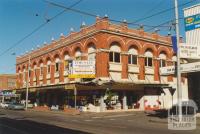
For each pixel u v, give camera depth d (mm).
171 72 28266
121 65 40750
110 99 39406
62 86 41500
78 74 38781
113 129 18688
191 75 30906
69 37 44875
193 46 25609
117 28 40406
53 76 49281
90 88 39469
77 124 22484
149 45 44469
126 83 40094
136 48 42844
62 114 36688
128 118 29000
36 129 18875
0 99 73375
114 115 33531
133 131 17500
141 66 43031
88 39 40719
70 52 44406
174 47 23969
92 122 24547
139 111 39406
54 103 49562
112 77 39594
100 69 38562
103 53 38719
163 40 46531
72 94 43438
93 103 39469
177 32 24078
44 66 52531
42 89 47906
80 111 39250
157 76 45094
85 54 41062
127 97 41688
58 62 48000
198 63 25516
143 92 42938
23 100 62031
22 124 22438
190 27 29094
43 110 46438
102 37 38781
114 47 40312
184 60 28688
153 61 44969
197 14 28594
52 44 49812
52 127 20141
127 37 41562
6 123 23219
